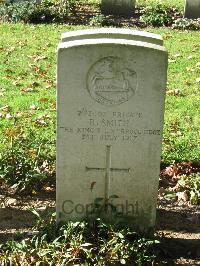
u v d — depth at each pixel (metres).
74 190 2.14
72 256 1.98
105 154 2.09
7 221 2.32
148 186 2.14
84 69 1.94
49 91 3.50
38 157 2.59
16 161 2.54
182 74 3.84
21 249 1.99
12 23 5.09
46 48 4.34
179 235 2.25
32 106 3.23
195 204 2.46
